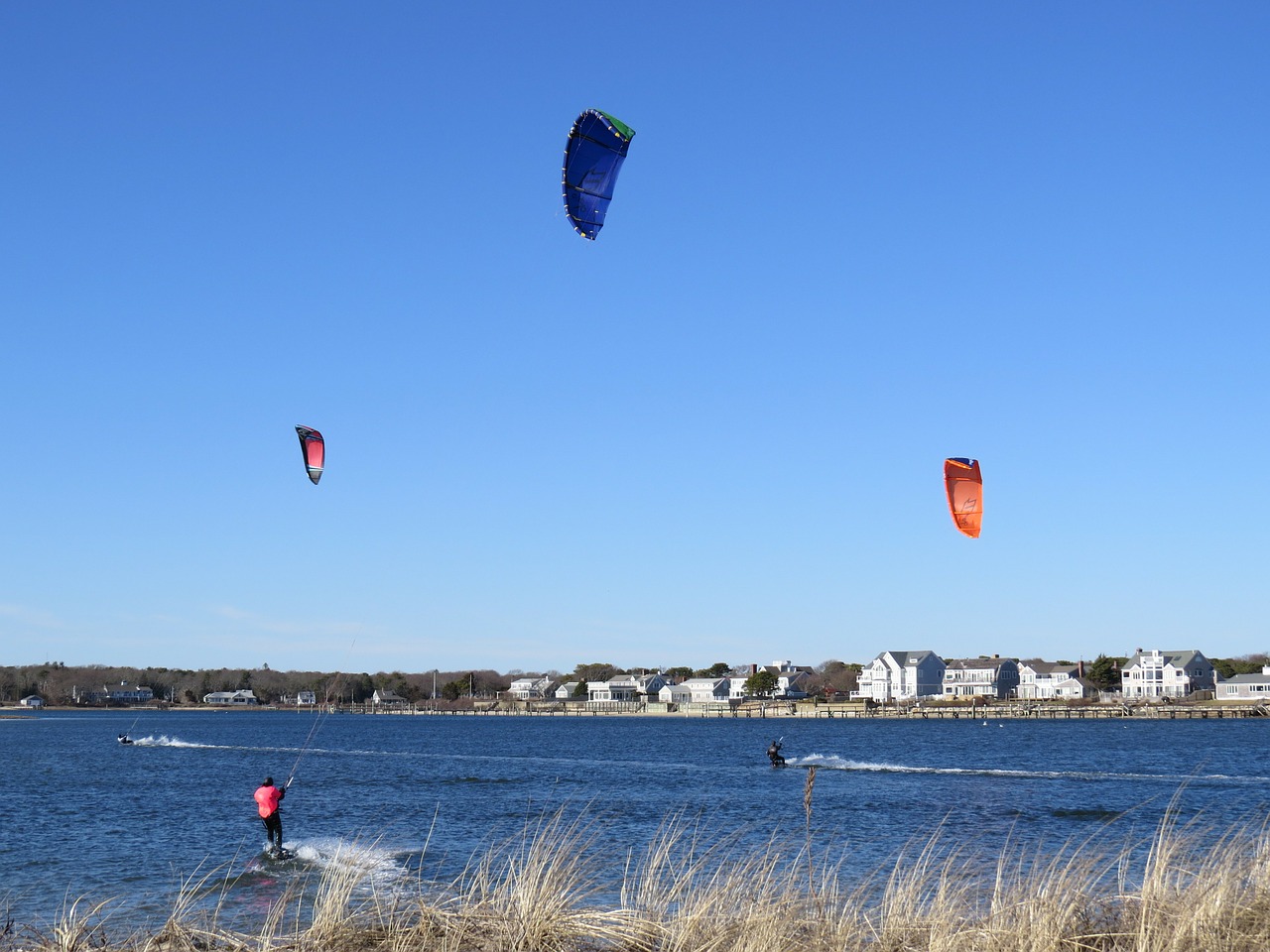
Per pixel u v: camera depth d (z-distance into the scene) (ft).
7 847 124.26
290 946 53.83
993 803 166.09
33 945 58.29
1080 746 343.87
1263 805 158.71
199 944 56.95
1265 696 615.57
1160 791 184.14
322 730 549.13
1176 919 48.29
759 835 126.41
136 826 143.43
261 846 123.54
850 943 48.80
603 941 52.13
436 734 501.97
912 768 246.27
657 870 64.59
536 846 62.23
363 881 89.51
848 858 102.47
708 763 277.03
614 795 183.52
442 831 135.33
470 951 50.96
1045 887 52.01
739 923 50.57
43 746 383.65
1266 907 49.70
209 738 457.27
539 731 531.50
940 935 47.42
